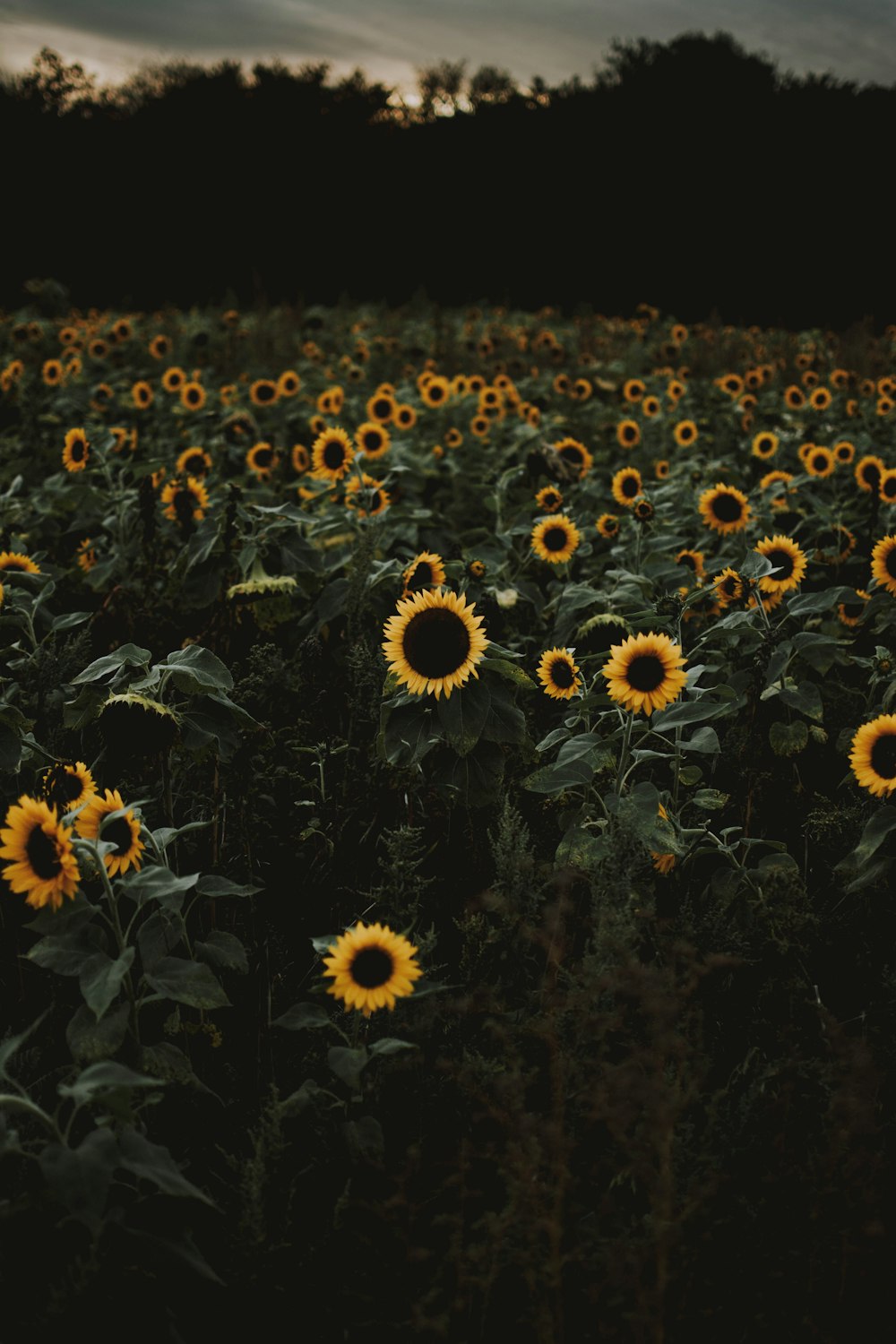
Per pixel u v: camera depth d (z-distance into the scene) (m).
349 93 36.38
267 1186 2.06
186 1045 2.46
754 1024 2.47
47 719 3.03
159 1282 1.87
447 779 2.79
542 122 32.66
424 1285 2.01
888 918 2.77
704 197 27.23
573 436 8.05
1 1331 1.75
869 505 5.15
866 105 29.70
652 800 2.60
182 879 2.08
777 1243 2.02
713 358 12.07
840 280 23.92
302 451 5.97
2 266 27.20
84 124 34.50
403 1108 2.35
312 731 3.24
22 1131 2.09
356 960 2.05
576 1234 2.03
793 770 3.33
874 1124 1.99
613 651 2.62
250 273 26.86
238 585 3.56
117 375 9.84
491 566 4.21
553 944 2.38
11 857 1.99
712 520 4.50
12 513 5.02
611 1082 1.96
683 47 33.09
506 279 27.53
